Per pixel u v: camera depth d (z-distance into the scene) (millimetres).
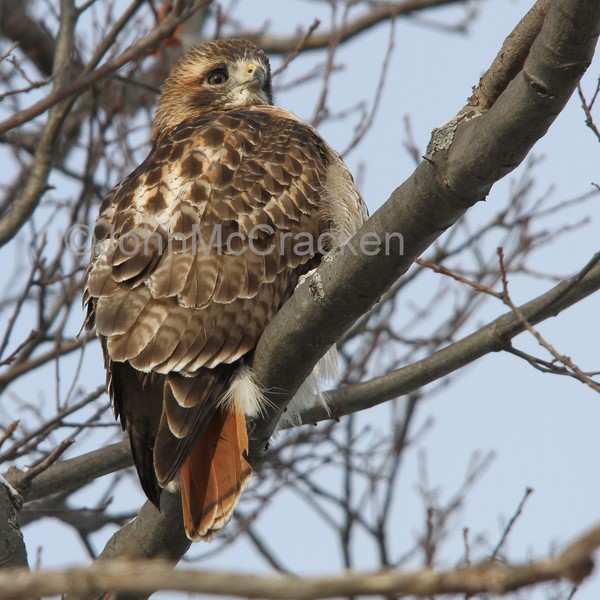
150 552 7977
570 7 5812
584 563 3215
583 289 8531
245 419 7652
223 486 7379
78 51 12633
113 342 7727
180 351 7676
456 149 6477
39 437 9672
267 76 11836
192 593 3387
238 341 7805
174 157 8602
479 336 9008
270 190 8547
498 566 3418
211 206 8266
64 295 10930
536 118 6168
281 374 7691
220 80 11648
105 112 12797
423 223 6738
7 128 7367
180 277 7879
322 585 3352
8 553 7246
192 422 7496
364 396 9336
